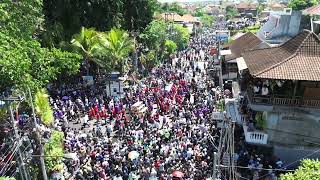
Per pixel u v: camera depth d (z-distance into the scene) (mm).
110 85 36594
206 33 107188
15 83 18109
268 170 20969
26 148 17750
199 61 59438
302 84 22047
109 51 40531
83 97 36031
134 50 48375
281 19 44844
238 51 41031
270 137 23562
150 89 37812
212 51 58531
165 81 42438
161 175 20453
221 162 19656
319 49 22672
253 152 23594
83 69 44000
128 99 34344
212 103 32344
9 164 16922
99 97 35750
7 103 17234
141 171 20703
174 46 64000
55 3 40812
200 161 22000
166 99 33750
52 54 30797
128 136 25391
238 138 25531
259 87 22547
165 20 76750
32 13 26844
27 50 22359
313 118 22516
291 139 23312
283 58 22953
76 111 31922
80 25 42562
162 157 22188
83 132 27500
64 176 21109
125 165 21281
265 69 21781
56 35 40312
